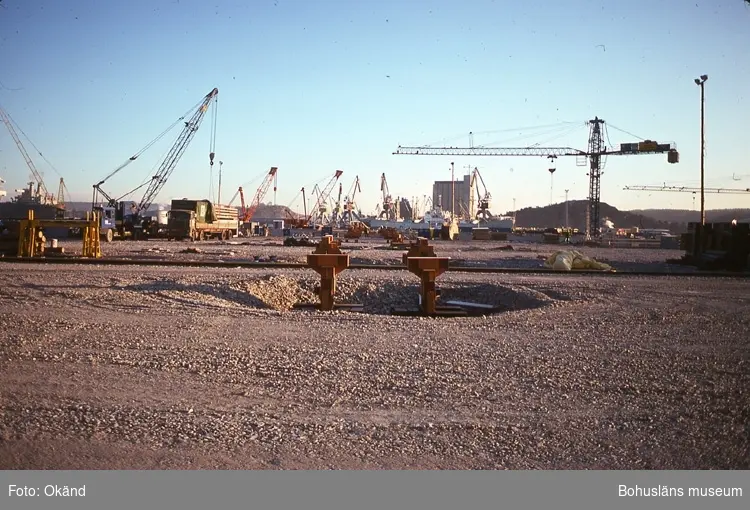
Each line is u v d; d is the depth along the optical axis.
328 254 17.75
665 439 6.34
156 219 73.75
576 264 32.34
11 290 17.09
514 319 13.96
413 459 5.81
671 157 105.00
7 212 113.94
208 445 6.03
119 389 7.79
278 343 10.75
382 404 7.37
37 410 6.88
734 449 6.12
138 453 5.82
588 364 9.49
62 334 11.16
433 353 10.10
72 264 27.38
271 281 20.89
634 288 20.61
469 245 70.06
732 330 12.81
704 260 35.81
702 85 50.81
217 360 9.38
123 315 13.55
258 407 7.19
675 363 9.65
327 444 6.10
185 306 14.98
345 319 13.58
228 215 86.44
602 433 6.49
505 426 6.66
